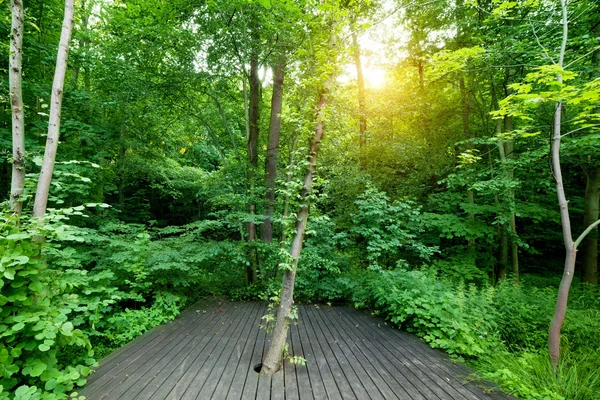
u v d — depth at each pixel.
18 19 2.61
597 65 4.36
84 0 7.16
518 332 3.72
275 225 7.24
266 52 5.96
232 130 7.29
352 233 6.28
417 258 7.12
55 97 2.64
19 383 2.18
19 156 2.58
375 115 7.61
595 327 3.64
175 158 11.66
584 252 6.01
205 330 3.94
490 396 2.46
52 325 2.07
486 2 5.73
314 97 3.30
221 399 2.30
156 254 4.67
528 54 4.53
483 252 6.88
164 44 5.79
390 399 2.37
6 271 1.93
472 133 7.12
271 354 2.78
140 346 3.34
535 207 5.75
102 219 6.13
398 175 8.16
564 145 4.48
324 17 3.11
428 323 3.72
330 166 7.23
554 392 2.48
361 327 4.22
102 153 6.03
